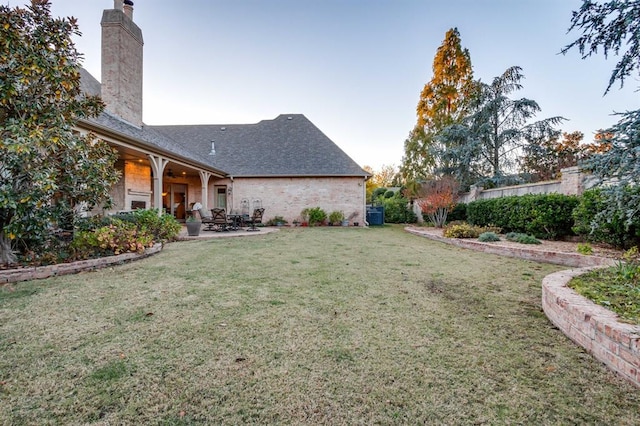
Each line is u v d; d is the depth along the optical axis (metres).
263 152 17.33
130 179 11.00
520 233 8.02
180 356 2.19
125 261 5.45
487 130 15.12
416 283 4.21
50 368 2.02
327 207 16.30
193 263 5.44
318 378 1.93
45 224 4.92
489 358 2.18
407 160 21.41
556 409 1.64
